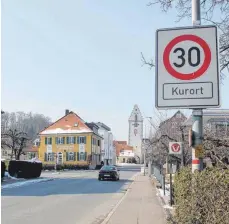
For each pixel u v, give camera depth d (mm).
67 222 11805
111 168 37250
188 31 4625
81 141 83375
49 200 18172
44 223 11594
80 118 86562
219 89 4492
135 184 30172
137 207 14805
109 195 21188
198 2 5078
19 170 37219
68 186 28250
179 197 6941
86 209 14992
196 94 4531
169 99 4590
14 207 15344
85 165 80562
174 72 4605
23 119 80062
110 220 11484
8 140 57250
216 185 4828
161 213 12922
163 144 22266
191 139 4789
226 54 6641
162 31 4691
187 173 6902
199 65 4555
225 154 9492
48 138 85250
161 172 26047
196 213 5371
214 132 13062
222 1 6422
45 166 69250
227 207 4543
